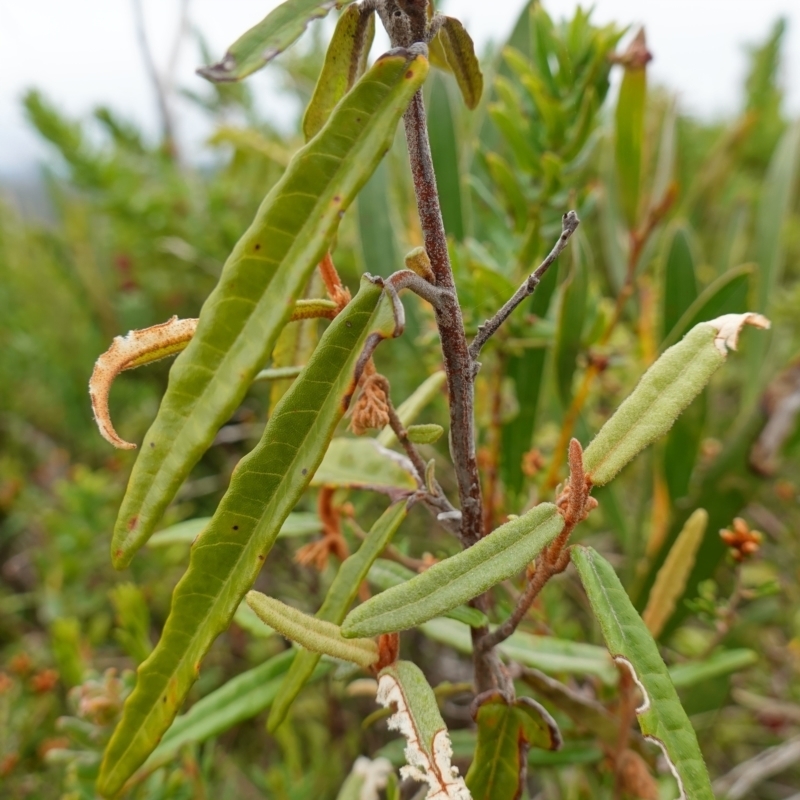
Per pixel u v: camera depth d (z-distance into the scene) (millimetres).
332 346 176
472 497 207
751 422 405
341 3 170
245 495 179
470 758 377
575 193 367
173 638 184
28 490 778
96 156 753
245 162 713
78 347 878
